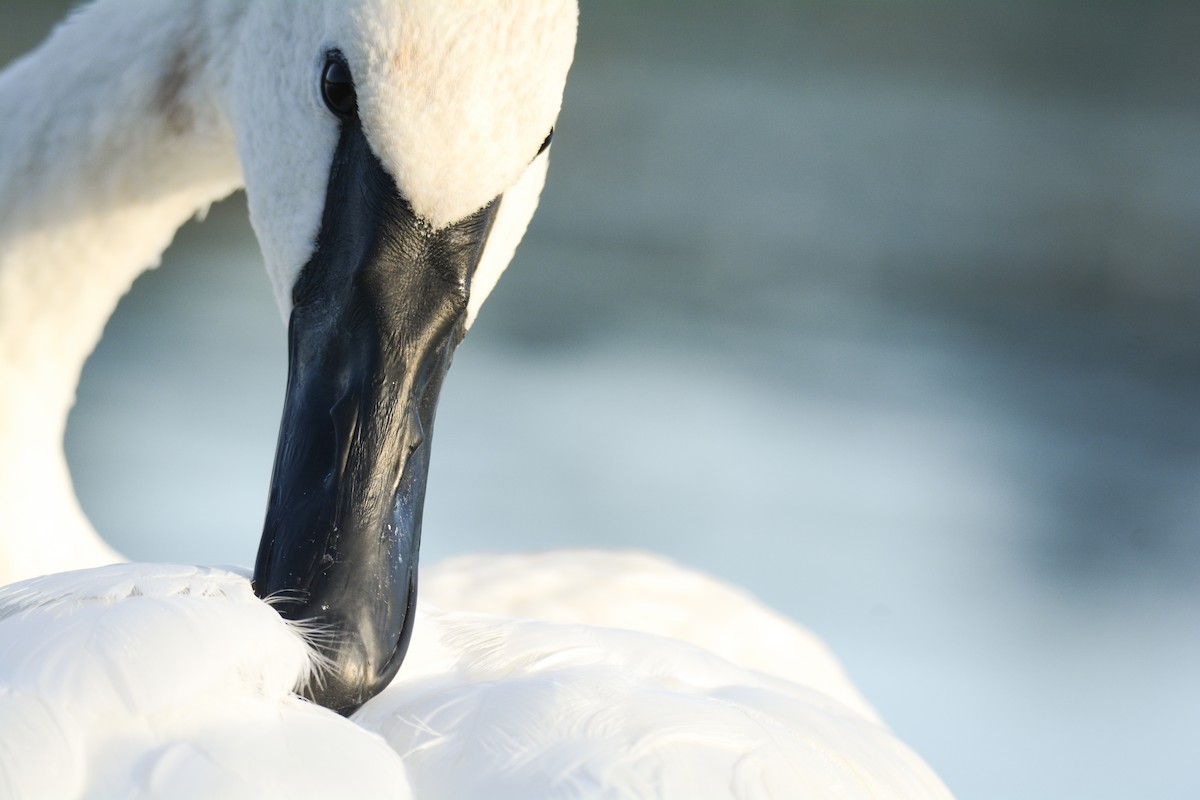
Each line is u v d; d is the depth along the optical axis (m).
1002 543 11.22
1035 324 15.70
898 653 9.80
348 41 4.68
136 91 6.47
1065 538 11.37
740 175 18.67
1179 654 9.97
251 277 15.58
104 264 6.86
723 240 17.12
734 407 13.14
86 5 6.71
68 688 2.96
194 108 6.44
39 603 3.29
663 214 17.52
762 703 3.75
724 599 7.33
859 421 13.06
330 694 3.60
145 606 3.17
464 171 4.66
